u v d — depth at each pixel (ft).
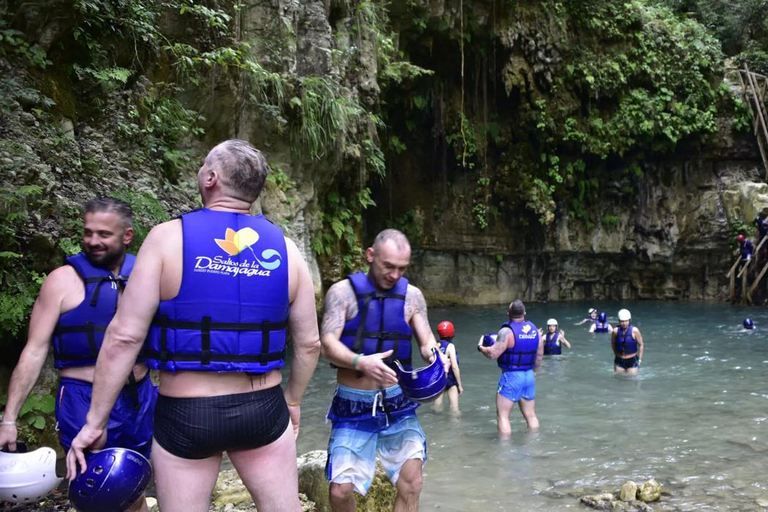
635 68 82.64
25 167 21.30
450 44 74.64
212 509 15.28
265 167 8.55
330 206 52.65
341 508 11.80
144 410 11.12
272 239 8.33
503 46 74.33
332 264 51.83
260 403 8.05
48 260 20.83
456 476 20.47
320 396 32.50
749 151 87.61
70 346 10.77
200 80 36.17
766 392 33.09
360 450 11.76
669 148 86.99
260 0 41.37
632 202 90.43
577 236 88.33
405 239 11.67
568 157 84.89
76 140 26.43
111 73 28.19
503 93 80.89
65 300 10.80
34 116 24.47
